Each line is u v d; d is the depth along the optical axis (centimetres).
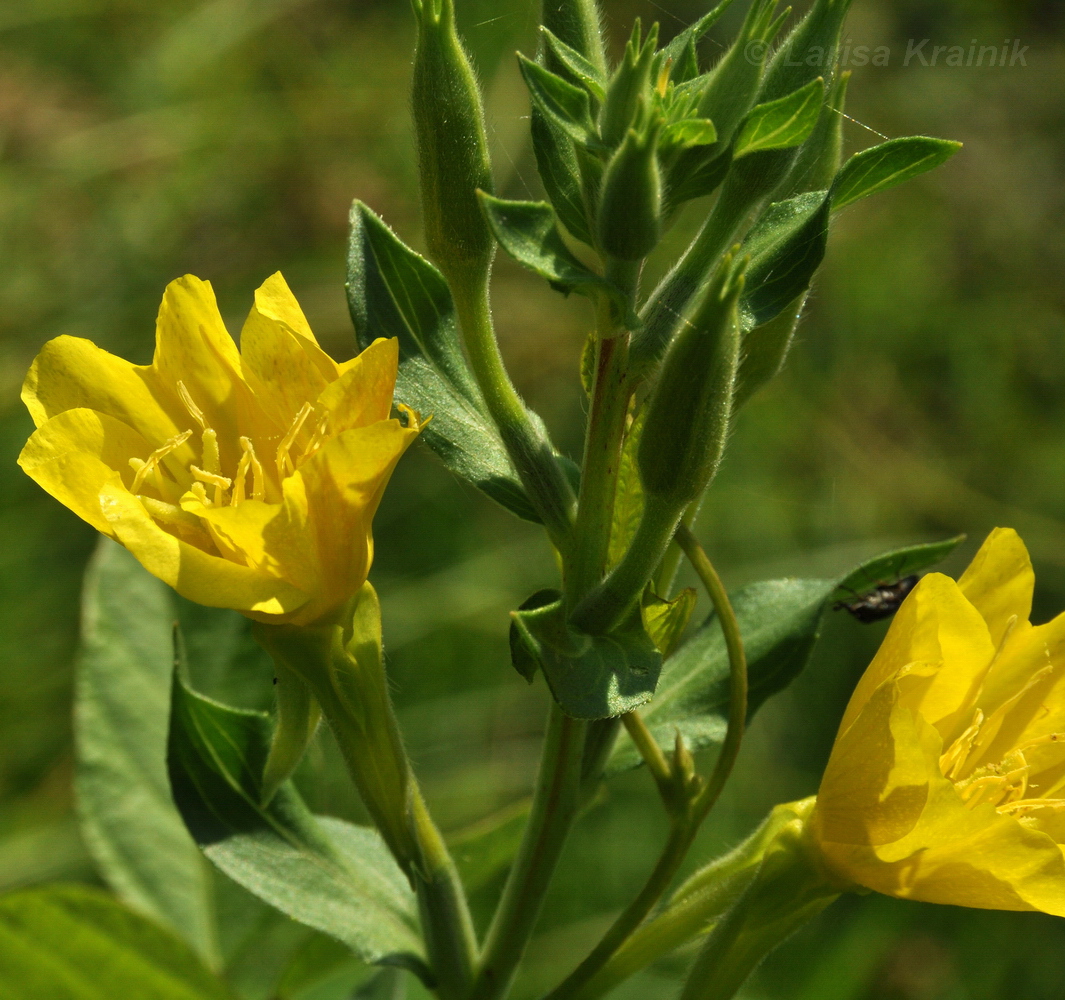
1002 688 33
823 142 33
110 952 35
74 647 51
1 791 48
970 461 70
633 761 33
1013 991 51
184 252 65
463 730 53
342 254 65
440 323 33
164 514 31
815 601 34
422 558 57
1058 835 32
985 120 80
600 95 31
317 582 31
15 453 55
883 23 79
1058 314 75
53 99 67
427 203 32
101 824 38
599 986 32
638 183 30
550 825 32
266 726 33
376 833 34
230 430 32
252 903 38
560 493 32
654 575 33
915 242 74
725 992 32
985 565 32
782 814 32
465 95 31
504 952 33
